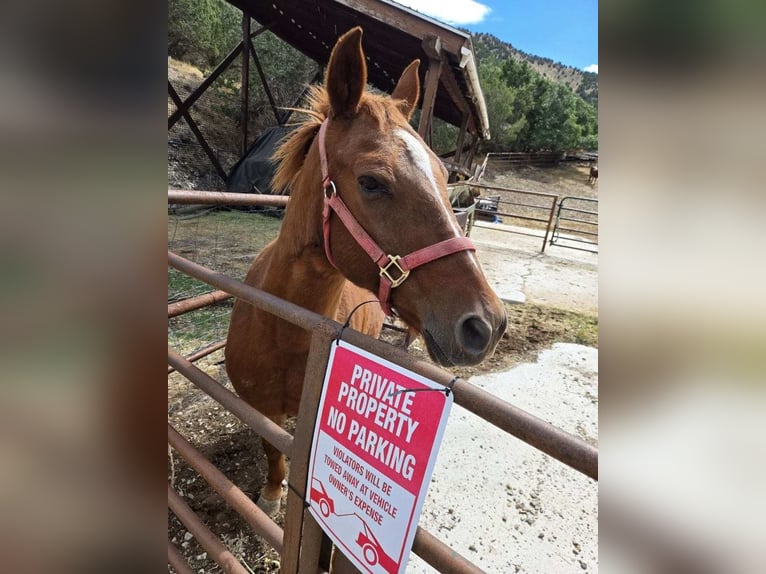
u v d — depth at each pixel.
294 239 1.44
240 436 2.41
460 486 2.19
